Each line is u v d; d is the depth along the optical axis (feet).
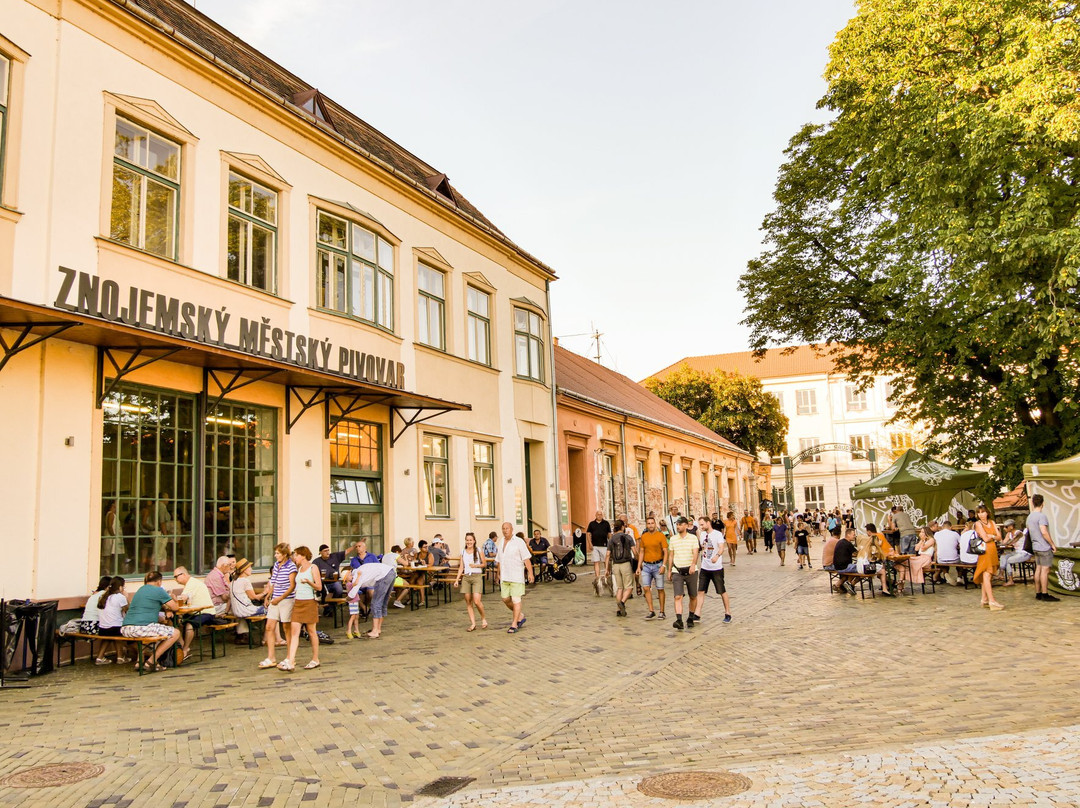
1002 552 60.34
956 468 73.92
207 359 40.04
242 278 46.70
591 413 96.02
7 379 33.53
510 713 26.50
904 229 68.33
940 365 74.69
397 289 60.03
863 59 69.15
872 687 28.48
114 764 20.52
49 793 18.29
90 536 36.09
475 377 70.08
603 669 33.60
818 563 98.68
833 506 244.63
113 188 39.04
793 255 83.82
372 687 29.99
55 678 31.30
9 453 33.37
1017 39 58.23
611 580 63.46
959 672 30.22
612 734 23.79
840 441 248.11
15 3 35.19
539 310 83.61
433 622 46.83
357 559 47.37
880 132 69.41
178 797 18.28
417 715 26.09
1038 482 55.83
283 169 50.08
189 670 33.04
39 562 33.91
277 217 49.73
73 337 34.88
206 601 36.40
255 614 38.42
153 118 41.14
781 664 33.73
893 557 57.41
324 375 44.78
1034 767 17.12
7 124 34.63
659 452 120.78
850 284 81.10
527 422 78.64
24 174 34.86
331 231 53.78
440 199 65.31
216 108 45.47
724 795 16.94
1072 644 34.55
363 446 56.08
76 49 37.60
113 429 37.93
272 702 27.50
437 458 64.18
